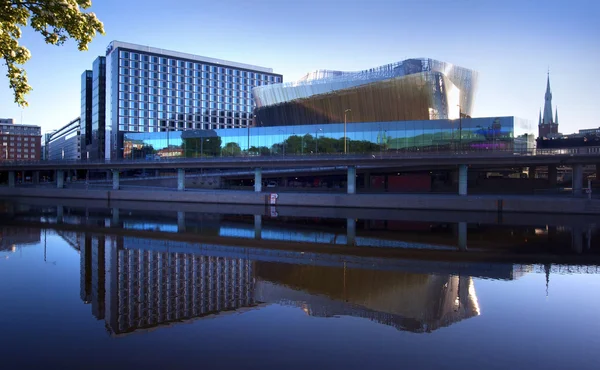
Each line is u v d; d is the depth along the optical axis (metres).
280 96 113.69
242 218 56.81
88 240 37.81
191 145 123.56
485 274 25.27
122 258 29.44
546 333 15.23
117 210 67.56
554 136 121.12
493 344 14.21
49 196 93.38
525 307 18.44
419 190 83.06
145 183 108.12
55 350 13.41
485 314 17.50
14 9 12.11
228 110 179.50
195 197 79.56
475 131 88.81
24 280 22.59
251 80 186.12
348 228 47.22
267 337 14.63
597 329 15.73
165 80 163.25
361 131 96.75
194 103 170.38
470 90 109.06
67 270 25.28
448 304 18.81
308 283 22.84
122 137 152.00
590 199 56.88
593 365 12.66
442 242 37.50
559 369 12.36
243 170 99.69
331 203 69.81
